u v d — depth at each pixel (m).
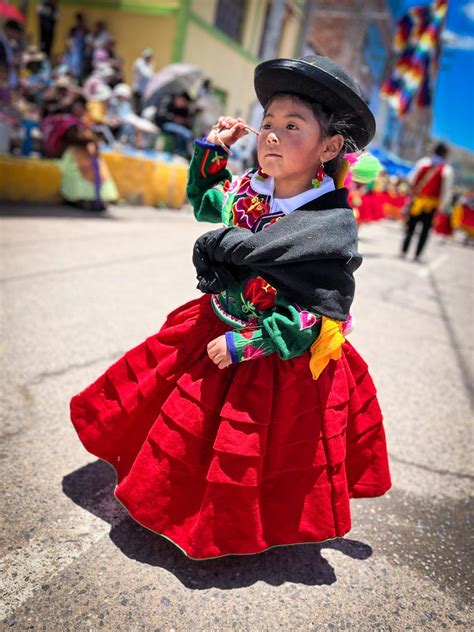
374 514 2.08
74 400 1.80
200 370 1.55
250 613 1.52
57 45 14.32
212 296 1.66
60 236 5.73
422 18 13.28
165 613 1.47
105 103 9.43
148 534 1.76
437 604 1.67
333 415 1.58
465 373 3.79
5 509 1.77
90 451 1.78
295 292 1.39
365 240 11.73
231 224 1.59
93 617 1.42
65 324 3.31
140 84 11.61
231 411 1.49
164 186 9.68
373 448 1.79
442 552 1.91
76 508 1.83
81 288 4.06
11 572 1.53
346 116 1.43
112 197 7.93
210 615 1.49
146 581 1.57
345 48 20.41
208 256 1.56
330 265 1.39
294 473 1.56
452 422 2.94
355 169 1.64
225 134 1.66
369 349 3.94
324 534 1.59
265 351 1.45
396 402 3.08
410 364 3.77
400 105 14.78
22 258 4.62
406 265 8.61
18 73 8.93
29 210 6.80
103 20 13.71
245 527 1.52
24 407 2.36
